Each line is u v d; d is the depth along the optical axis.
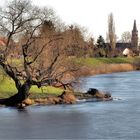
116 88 111.75
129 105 78.94
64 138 53.62
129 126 59.59
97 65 181.00
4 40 79.81
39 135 55.34
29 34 79.19
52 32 83.38
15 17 76.19
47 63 82.94
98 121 63.34
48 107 76.50
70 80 88.56
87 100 85.69
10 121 63.88
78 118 65.75
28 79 77.56
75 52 88.69
